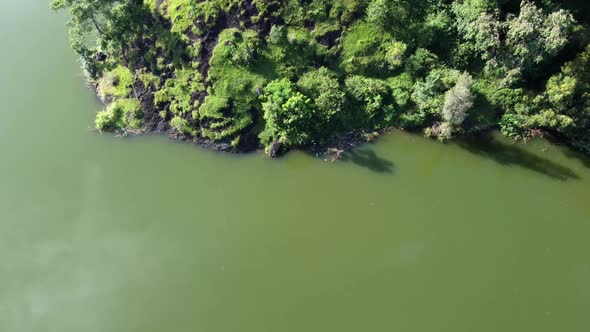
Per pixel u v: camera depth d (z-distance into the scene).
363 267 47.25
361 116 57.06
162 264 48.94
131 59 61.06
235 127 56.31
